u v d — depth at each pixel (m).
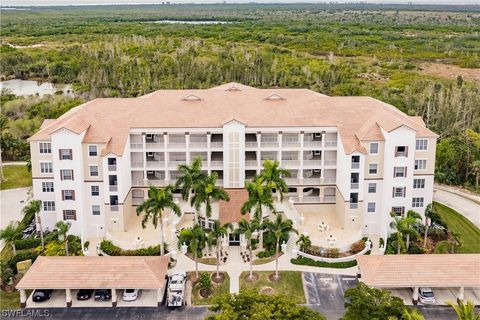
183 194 62.66
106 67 159.12
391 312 42.59
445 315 51.84
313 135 74.44
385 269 54.31
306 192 76.06
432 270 54.22
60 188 66.00
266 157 74.38
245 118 72.12
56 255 60.62
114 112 73.31
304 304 53.56
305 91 81.00
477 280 53.38
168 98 77.75
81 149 65.44
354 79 150.12
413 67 167.62
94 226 68.06
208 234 58.53
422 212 69.50
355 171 66.56
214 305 46.28
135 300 54.47
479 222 73.56
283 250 64.00
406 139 65.25
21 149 100.88
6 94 138.62
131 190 71.75
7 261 60.94
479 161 84.25
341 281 57.94
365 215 68.75
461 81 135.75
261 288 56.50
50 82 168.38
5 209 77.62
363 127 69.88
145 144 71.25
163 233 66.25
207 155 72.50
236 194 70.44
